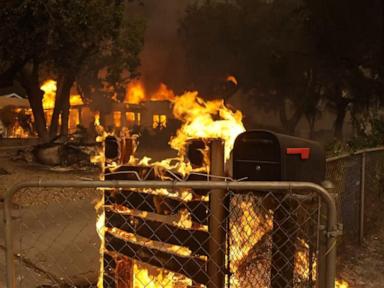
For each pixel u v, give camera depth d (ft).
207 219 9.55
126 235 10.96
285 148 8.71
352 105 111.34
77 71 58.29
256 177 8.96
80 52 52.16
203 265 9.57
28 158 52.80
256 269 9.97
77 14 37.06
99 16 41.50
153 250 10.30
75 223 22.38
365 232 21.85
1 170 45.11
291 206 9.47
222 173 9.44
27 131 113.80
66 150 50.98
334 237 8.00
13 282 8.90
